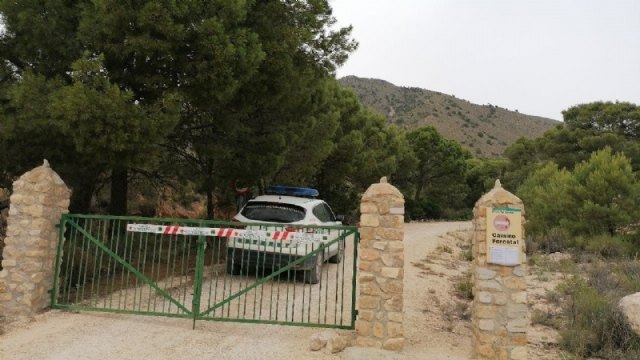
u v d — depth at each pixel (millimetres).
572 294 9094
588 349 6590
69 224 7965
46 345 5805
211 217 15289
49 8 9273
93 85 8391
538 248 16922
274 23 11109
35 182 7145
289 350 5855
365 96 135625
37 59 9758
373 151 27609
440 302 9312
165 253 11758
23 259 6938
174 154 13852
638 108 39250
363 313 5973
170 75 9828
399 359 5582
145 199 17500
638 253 14922
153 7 8430
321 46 12656
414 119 116562
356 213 28281
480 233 5809
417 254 15750
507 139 112562
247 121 13367
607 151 19156
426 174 43844
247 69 9555
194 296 6691
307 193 11352
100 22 8680
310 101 15094
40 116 8539
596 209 16859
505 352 5574
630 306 6883
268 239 6723
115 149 8445
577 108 41594
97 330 6395
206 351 5742
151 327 6605
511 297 5656
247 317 7273
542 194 20438
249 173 13086
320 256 9789
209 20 8812
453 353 6109
